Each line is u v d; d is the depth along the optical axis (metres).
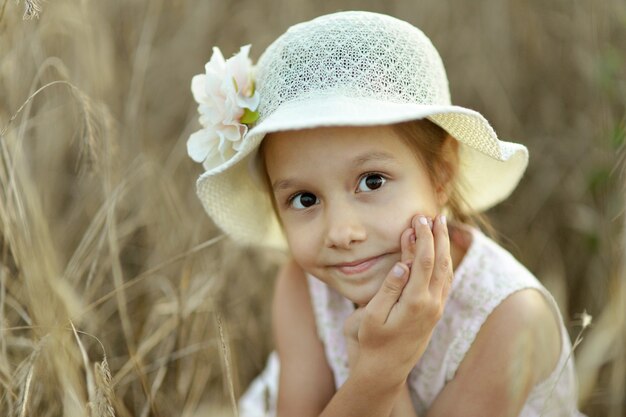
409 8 1.49
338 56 0.83
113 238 1.01
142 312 1.12
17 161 1.01
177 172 1.27
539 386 0.94
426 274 0.82
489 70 1.43
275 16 1.45
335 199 0.82
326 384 1.01
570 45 1.41
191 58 1.39
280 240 1.01
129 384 1.02
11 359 0.97
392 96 0.83
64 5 1.12
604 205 1.17
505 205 1.31
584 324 0.91
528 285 0.92
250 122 0.86
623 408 1.04
